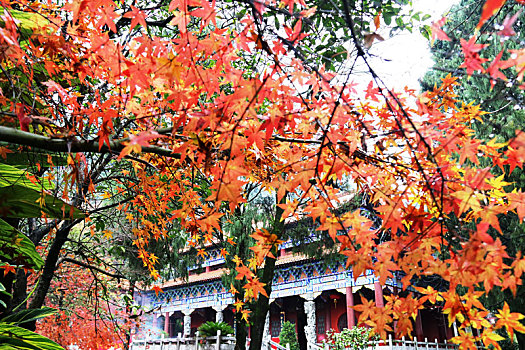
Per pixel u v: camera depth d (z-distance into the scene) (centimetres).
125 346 677
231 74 149
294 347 1888
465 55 121
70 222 419
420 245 150
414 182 157
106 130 156
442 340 1792
